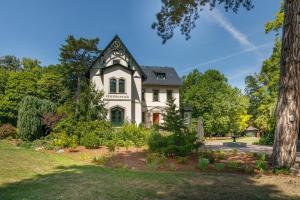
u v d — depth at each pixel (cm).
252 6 1499
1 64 6322
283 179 876
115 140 1741
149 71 4303
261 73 2906
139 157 1278
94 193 684
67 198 639
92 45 4172
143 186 760
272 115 2723
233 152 1485
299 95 1052
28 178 850
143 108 4006
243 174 948
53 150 1612
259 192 717
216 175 923
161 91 4125
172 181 822
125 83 3225
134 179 845
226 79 5534
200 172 984
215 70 5503
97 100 2077
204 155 1247
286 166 1012
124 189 726
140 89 3450
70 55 4162
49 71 5222
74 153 1478
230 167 1043
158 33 1553
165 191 714
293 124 1041
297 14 1041
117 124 3131
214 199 652
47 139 1930
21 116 2023
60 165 1105
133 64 3453
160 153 1243
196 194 690
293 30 1048
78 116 1962
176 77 4316
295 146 1043
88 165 1126
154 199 646
